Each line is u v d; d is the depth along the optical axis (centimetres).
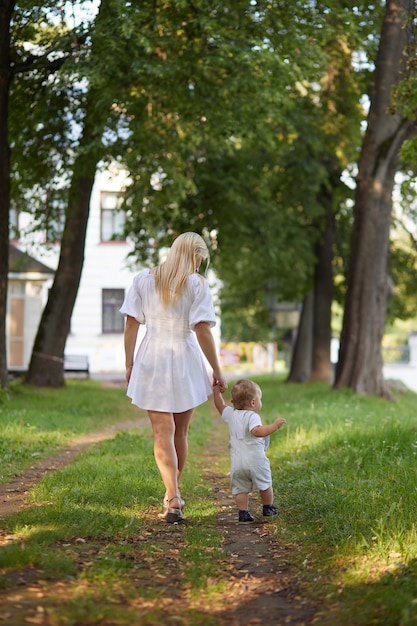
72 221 2569
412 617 439
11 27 1983
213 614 486
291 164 3147
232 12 1862
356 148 2992
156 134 2220
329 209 3366
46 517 688
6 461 1103
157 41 1806
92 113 2033
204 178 2894
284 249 3162
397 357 5209
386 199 2381
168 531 693
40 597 477
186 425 770
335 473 976
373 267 2395
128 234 2992
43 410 1822
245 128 2072
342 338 2434
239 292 4047
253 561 614
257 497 913
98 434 1539
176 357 742
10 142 2291
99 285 4403
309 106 2814
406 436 1205
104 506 762
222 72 1978
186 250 753
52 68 1995
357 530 650
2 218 1933
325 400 2186
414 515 673
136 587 521
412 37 1452
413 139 1277
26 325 3606
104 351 4406
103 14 1773
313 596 514
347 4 2186
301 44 1958
